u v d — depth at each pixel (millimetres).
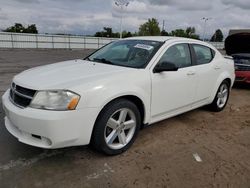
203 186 2789
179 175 2971
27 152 3346
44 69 3578
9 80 8539
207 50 4961
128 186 2732
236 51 9094
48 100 2768
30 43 35906
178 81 3992
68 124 2766
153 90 3602
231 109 5766
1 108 4973
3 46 33781
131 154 3410
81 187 2684
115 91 3084
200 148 3688
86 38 40406
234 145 3848
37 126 2738
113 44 4605
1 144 3527
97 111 2939
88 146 3523
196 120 4891
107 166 3092
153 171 3025
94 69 3463
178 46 4215
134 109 3398
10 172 2889
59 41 38281
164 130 4305
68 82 2932
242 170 3135
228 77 5391
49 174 2885
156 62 3709
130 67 3623
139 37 4570
